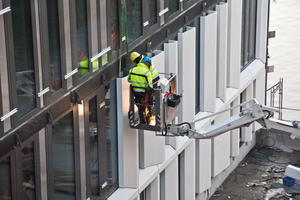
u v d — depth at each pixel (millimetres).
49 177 14086
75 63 14664
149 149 20375
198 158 26141
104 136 17438
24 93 12516
